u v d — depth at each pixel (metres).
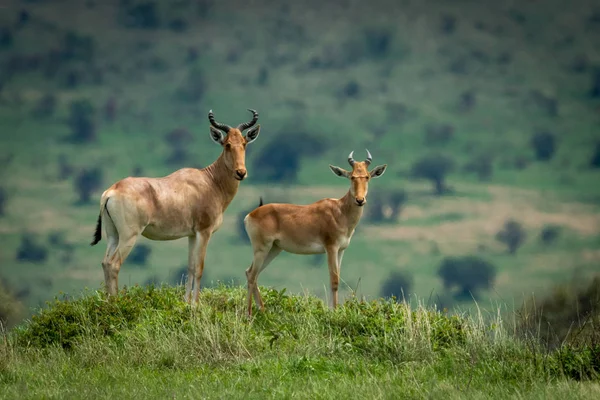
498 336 42.72
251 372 38.94
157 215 52.00
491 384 37.41
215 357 41.88
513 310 45.03
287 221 52.59
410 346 42.31
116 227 50.84
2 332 45.88
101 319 45.72
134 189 51.22
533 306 52.44
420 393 34.84
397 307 47.53
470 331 44.03
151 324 44.59
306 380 37.47
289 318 48.41
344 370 39.62
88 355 41.88
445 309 46.84
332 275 52.47
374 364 40.97
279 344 43.75
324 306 51.22
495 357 40.97
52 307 47.41
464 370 39.44
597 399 34.28
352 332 45.09
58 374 39.03
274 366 39.53
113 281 50.38
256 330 46.78
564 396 34.72
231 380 37.41
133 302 47.38
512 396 34.84
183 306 47.12
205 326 43.66
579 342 43.84
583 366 39.44
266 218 52.53
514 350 41.47
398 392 35.22
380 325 44.91
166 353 41.62
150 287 51.06
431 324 44.62
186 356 41.72
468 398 34.41
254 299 51.88
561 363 39.56
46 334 44.94
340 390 35.34
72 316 46.09
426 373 38.91
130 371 39.62
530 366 39.03
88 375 38.69
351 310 47.06
